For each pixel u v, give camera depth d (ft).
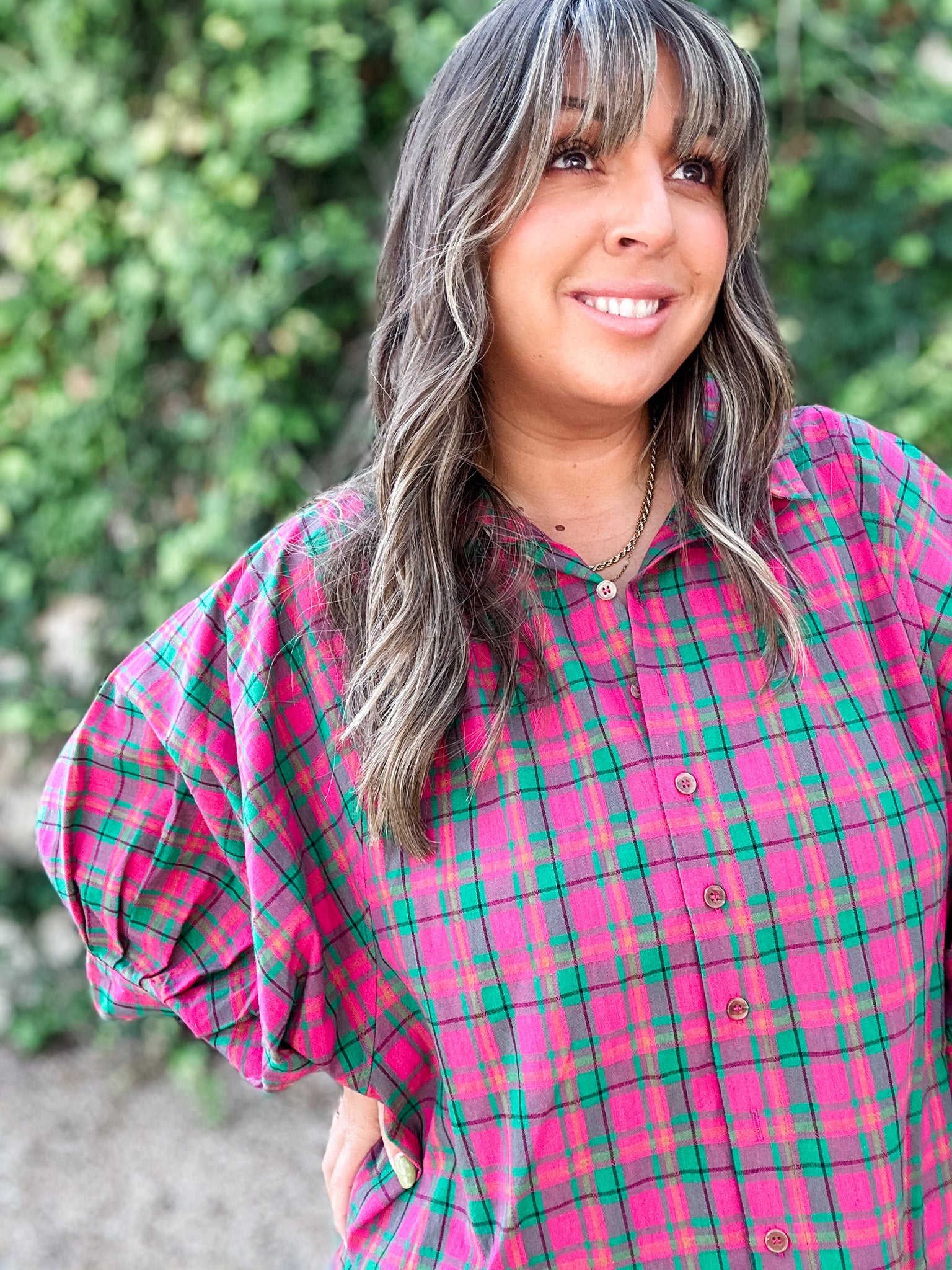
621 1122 3.96
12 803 11.96
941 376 10.52
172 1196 10.53
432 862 4.10
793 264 10.71
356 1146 4.70
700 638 4.13
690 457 4.27
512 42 3.86
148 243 10.57
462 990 4.05
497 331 4.11
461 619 4.10
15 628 11.57
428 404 4.11
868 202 10.61
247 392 10.39
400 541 4.16
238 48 10.02
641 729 4.04
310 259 10.27
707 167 4.04
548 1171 3.96
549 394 4.10
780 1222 3.95
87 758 4.76
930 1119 4.22
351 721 4.27
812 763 3.99
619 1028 3.92
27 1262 9.84
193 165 10.31
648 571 4.18
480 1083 4.08
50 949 12.17
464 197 3.92
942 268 10.75
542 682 4.09
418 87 9.91
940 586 4.25
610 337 3.92
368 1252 4.46
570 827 3.97
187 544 10.82
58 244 10.57
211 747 4.51
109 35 10.23
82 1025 12.26
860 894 3.95
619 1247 3.99
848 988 3.93
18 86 10.34
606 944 3.91
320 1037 4.38
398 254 4.45
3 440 11.11
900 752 4.11
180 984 4.70
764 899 3.91
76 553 11.38
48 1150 11.07
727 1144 3.95
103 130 10.25
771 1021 3.92
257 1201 10.43
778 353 4.25
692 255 3.94
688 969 3.92
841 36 10.36
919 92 10.54
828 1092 3.92
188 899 4.76
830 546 4.29
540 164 3.79
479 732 4.06
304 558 4.46
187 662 4.57
